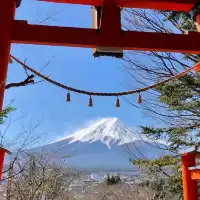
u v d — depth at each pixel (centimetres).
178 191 835
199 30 425
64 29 382
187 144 809
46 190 780
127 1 401
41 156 791
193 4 422
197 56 785
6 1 374
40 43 380
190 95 808
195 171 454
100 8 404
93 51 396
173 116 890
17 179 716
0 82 347
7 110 289
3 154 341
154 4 414
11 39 374
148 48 393
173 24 839
